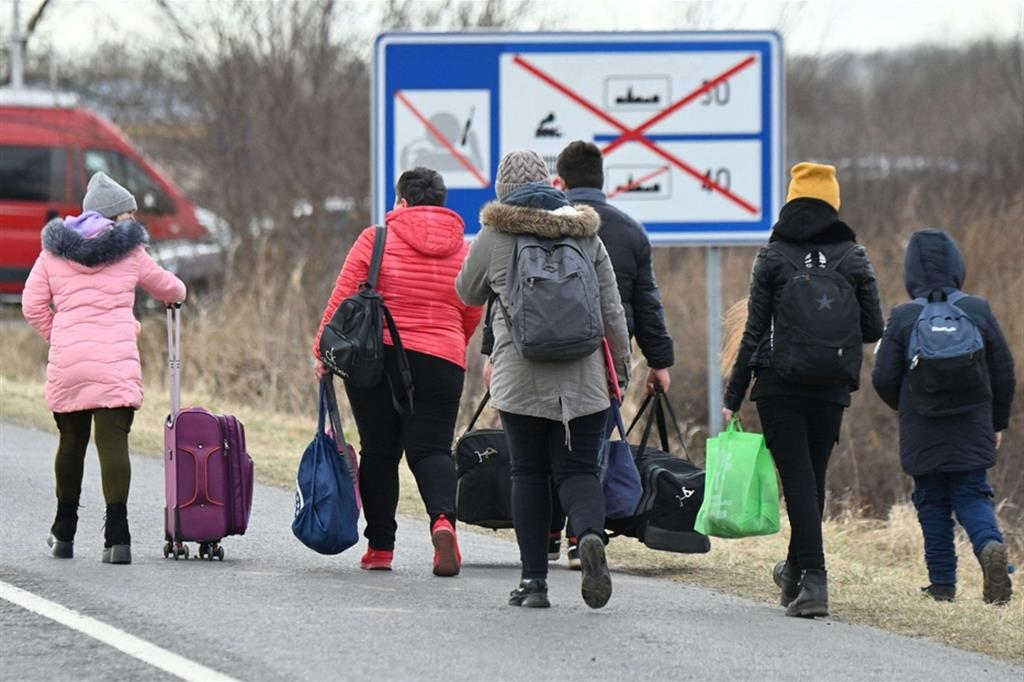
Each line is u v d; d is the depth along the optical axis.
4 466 37.59
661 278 74.69
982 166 91.75
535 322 22.41
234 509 27.31
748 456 25.00
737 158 51.16
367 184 72.75
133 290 26.94
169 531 27.31
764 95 51.06
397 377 26.73
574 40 51.28
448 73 51.44
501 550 30.70
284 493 36.03
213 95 73.50
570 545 28.59
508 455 28.20
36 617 22.30
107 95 79.81
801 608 24.66
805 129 116.31
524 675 19.97
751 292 24.72
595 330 22.61
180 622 22.20
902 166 93.81
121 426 26.62
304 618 22.77
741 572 29.11
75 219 26.80
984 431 28.47
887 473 54.22
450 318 27.05
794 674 20.84
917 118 120.81
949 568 29.00
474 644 21.55
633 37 51.16
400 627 22.44
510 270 22.97
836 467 54.28
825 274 24.12
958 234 76.69
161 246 70.69
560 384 22.86
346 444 26.98
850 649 22.64
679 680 20.17
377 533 27.42
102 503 33.06
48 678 19.16
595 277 22.94
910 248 29.27
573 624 23.19
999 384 28.73
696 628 23.48
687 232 51.00
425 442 27.02
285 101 73.44
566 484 23.22
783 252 24.47
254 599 24.05
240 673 19.50
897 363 28.89
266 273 65.94
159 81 76.12
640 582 27.80
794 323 23.97
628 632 22.86
